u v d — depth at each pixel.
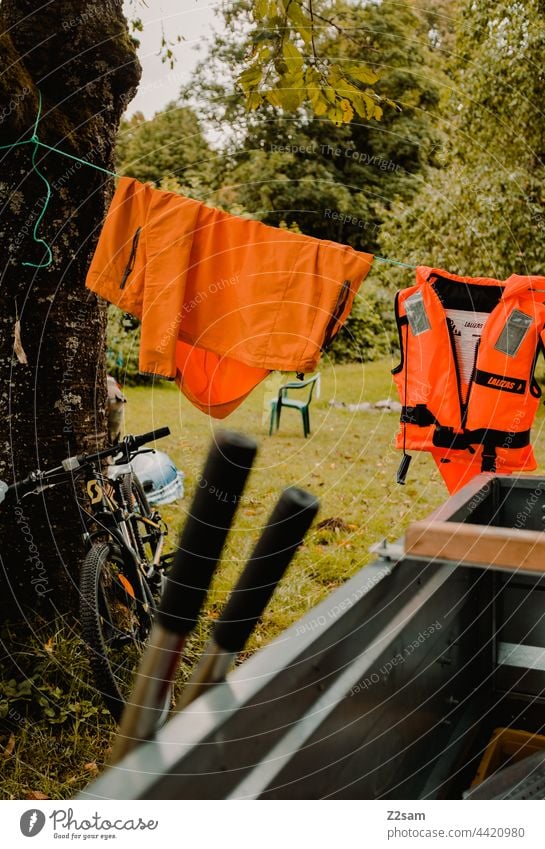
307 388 9.69
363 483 5.84
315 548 4.29
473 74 10.15
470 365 2.85
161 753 0.76
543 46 9.47
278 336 2.56
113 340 9.79
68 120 2.93
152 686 0.62
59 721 2.60
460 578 1.85
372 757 1.24
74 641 2.94
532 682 2.08
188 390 2.81
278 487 5.61
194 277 2.59
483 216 10.05
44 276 3.01
